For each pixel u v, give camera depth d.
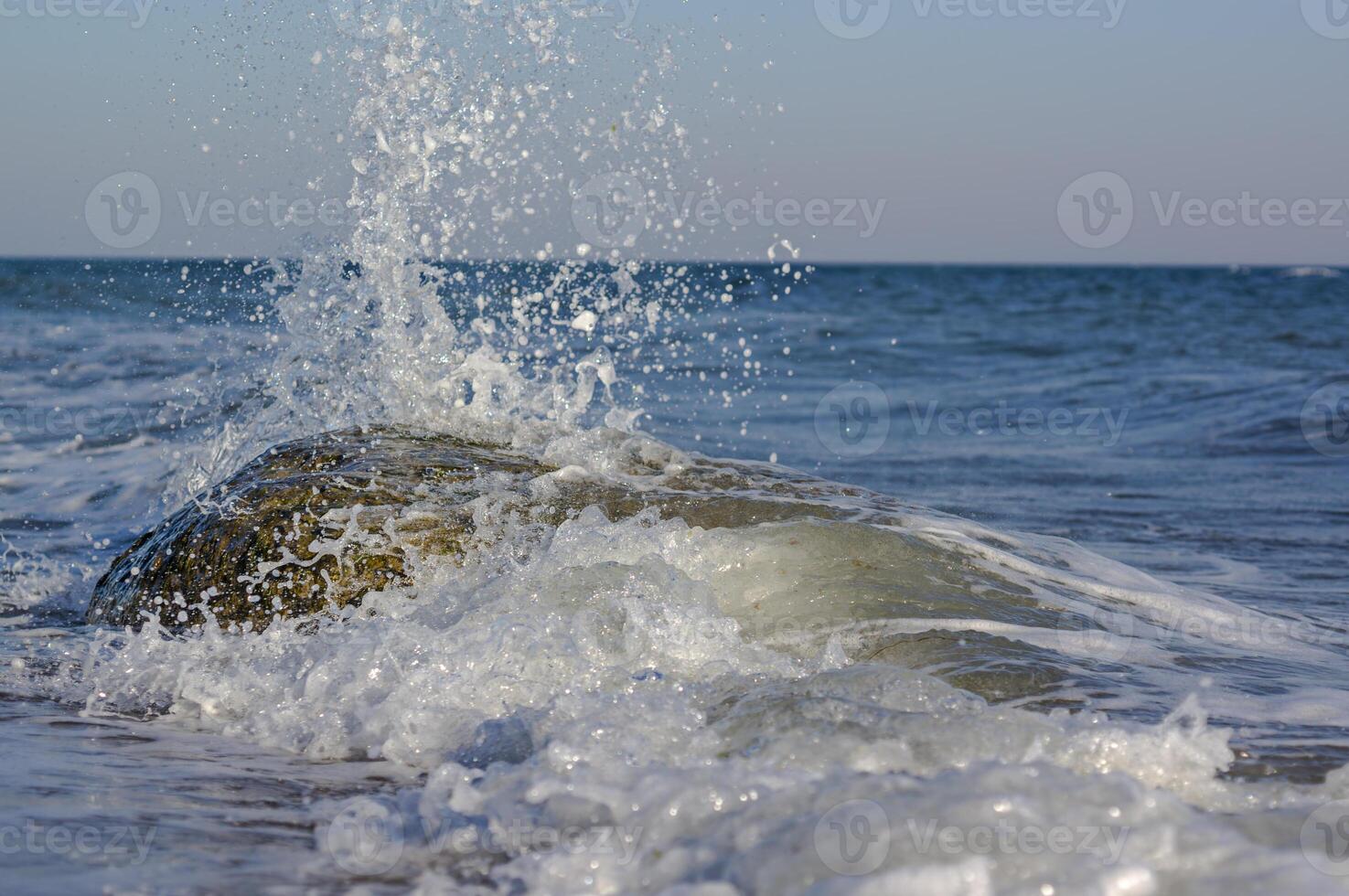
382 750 3.52
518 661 3.85
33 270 32.59
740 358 18.72
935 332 27.02
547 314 6.70
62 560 6.61
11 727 3.76
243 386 7.25
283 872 2.55
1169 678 4.07
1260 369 17.91
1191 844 2.34
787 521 5.05
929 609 4.50
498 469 5.48
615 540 4.76
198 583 4.89
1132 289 54.69
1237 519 8.19
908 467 10.47
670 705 3.33
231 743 3.65
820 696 3.34
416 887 2.47
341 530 4.86
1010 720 3.14
